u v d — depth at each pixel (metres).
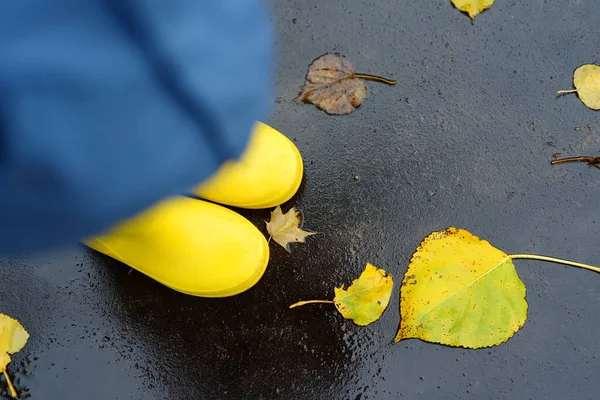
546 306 1.27
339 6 1.38
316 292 1.28
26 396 1.26
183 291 1.28
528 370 1.25
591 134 1.33
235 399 1.25
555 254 1.29
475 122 1.33
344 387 1.25
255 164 1.28
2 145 0.97
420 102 1.34
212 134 1.07
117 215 1.09
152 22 0.92
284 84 1.35
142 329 1.28
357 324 1.27
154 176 1.07
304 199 1.31
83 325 1.28
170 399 1.26
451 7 1.38
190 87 1.04
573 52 1.36
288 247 1.29
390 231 1.30
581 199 1.30
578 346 1.26
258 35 1.07
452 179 1.32
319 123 1.34
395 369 1.26
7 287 1.29
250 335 1.27
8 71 0.85
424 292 1.26
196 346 1.27
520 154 1.32
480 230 1.30
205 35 1.00
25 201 1.06
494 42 1.36
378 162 1.32
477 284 1.26
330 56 1.36
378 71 1.35
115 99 0.95
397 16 1.38
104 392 1.26
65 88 0.90
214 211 1.27
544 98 1.34
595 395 1.24
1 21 0.83
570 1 1.38
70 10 0.85
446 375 1.25
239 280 1.26
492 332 1.25
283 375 1.26
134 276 1.29
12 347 1.27
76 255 1.30
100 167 1.05
